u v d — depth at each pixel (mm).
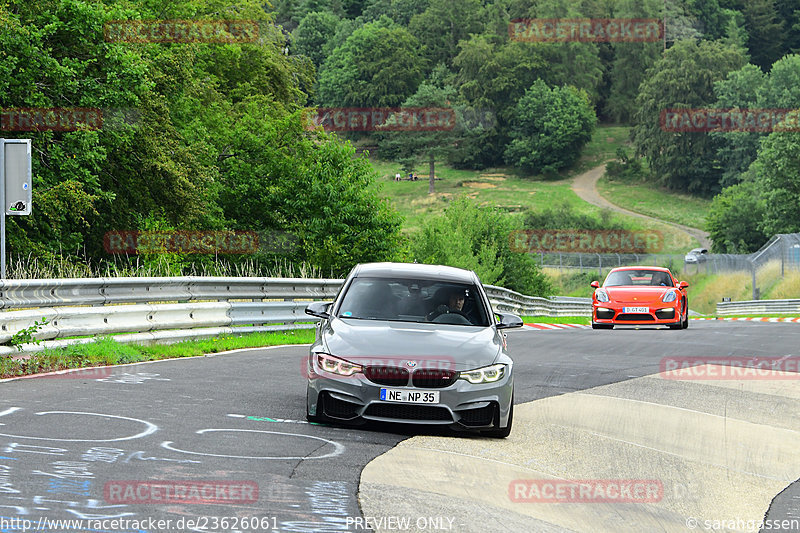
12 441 18844
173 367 33812
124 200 90000
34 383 27656
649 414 28969
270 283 51469
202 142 104875
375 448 20734
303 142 118188
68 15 77688
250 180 116188
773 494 20609
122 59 78688
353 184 107875
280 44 154250
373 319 25016
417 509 15930
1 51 72000
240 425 22297
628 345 52406
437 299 25844
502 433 23344
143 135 88438
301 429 22359
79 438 19500
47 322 32875
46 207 72562
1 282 31312
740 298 196375
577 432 25266
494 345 23828
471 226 185750
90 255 88625
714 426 27719
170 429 21141
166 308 41281
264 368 34812
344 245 106000
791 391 35219
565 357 45125
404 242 109625
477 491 17797
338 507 15523
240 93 138375
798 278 180750
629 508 18016
